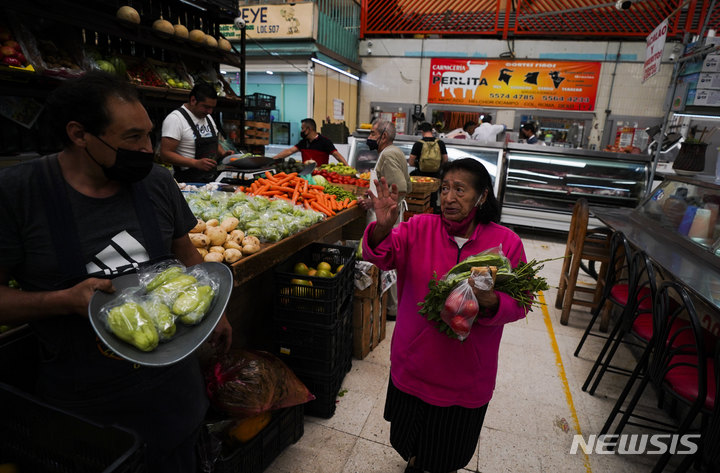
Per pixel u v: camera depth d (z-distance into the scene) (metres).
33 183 1.09
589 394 3.00
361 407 2.71
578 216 4.09
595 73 9.96
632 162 6.61
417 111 11.04
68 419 0.98
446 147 7.44
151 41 3.83
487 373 1.65
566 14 9.76
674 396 2.06
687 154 4.50
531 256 6.38
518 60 10.30
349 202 3.56
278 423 2.11
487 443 2.47
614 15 9.54
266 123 7.71
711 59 5.54
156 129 4.52
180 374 1.36
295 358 2.54
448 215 1.59
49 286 1.13
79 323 1.15
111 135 1.08
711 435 1.77
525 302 1.43
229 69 9.74
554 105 10.38
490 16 10.31
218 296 1.27
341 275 2.56
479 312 1.47
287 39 8.65
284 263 2.72
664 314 2.14
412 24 10.86
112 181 1.22
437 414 1.72
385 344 3.51
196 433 1.49
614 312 4.24
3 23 2.89
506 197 7.37
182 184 3.12
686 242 3.19
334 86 10.15
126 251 1.22
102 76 1.09
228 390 1.87
